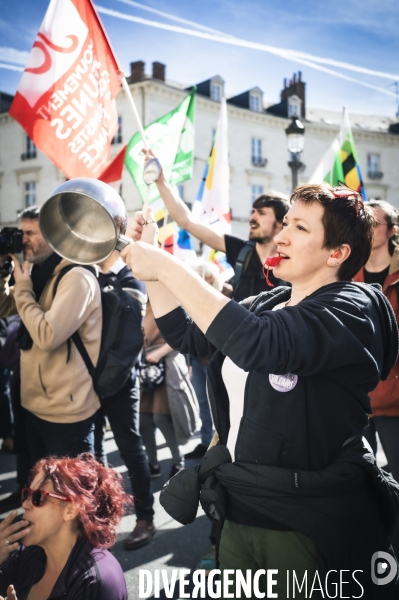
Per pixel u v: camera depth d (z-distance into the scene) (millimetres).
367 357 1430
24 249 3238
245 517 1598
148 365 4262
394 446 2926
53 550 1831
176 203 3129
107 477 1899
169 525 3693
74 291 2953
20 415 3447
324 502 1514
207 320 1358
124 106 29125
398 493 1673
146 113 28922
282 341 1322
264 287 3639
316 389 1521
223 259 6125
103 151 2990
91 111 2943
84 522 1781
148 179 1978
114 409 3412
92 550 1812
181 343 1922
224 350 1345
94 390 3137
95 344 3107
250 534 1585
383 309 1583
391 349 1623
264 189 35781
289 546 1536
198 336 1851
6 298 3564
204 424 5125
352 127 39031
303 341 1338
